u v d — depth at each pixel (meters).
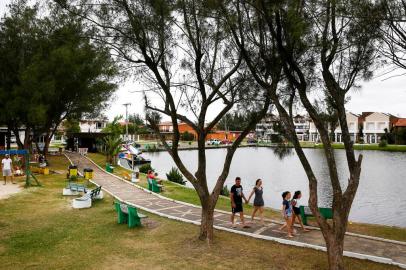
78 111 36.47
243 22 10.48
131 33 10.77
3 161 22.61
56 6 10.68
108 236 12.02
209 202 11.34
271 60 10.23
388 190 30.80
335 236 8.68
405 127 88.88
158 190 21.23
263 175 41.62
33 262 9.71
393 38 9.20
